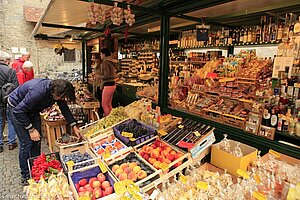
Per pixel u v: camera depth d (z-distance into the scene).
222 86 3.13
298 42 2.28
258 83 2.83
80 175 1.79
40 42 7.34
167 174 1.71
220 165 1.86
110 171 1.78
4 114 3.86
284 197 1.41
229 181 1.56
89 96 5.19
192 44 4.40
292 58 2.32
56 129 3.54
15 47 10.06
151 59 5.80
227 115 2.73
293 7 2.69
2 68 3.91
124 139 2.19
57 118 3.54
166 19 3.15
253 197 1.37
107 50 4.47
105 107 4.60
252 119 2.43
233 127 2.59
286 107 2.29
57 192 1.51
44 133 4.18
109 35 4.68
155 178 1.67
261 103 2.46
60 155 2.29
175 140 2.04
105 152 2.08
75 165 1.91
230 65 3.37
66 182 1.67
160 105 3.53
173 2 2.83
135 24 4.07
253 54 3.49
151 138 2.17
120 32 5.25
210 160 2.01
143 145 2.13
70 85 2.40
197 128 2.14
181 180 1.59
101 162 1.88
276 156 1.84
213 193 1.43
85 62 7.97
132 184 1.54
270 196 1.37
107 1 2.59
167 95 3.51
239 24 3.90
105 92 4.47
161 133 2.24
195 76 3.69
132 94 5.02
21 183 2.77
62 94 2.33
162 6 3.01
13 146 3.92
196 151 1.89
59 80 2.39
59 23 4.61
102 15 2.83
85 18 4.02
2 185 2.73
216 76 3.36
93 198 1.54
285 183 1.46
